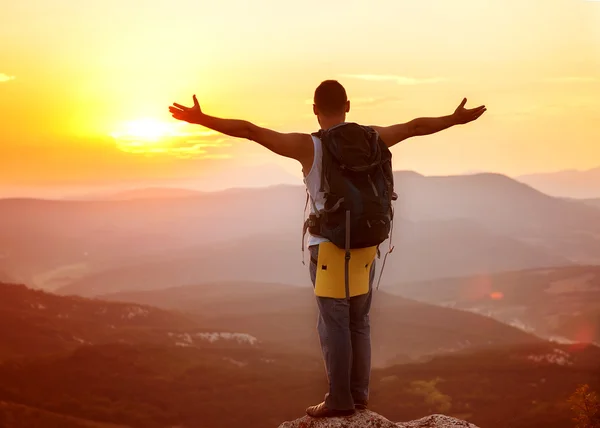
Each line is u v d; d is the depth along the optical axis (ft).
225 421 407.85
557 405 396.16
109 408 435.94
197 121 14.26
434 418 18.66
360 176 14.57
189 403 443.73
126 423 411.95
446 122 15.74
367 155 14.60
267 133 14.43
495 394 442.09
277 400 450.30
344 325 16.10
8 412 401.90
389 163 15.02
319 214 14.73
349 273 15.60
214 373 517.96
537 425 356.79
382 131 15.62
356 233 14.62
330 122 15.46
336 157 14.48
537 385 456.04
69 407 428.97
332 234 14.67
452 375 491.31
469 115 15.83
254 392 468.34
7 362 521.24
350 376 17.02
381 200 14.67
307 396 458.91
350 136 14.69
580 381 470.80
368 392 17.25
